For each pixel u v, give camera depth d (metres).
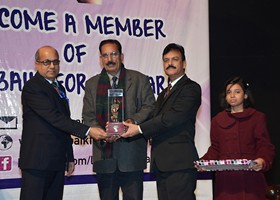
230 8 5.95
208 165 3.78
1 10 5.14
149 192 5.48
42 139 4.17
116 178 4.31
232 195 3.96
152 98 4.36
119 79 4.32
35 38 5.23
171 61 4.16
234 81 4.10
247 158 3.94
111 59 4.26
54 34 5.29
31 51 5.21
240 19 5.96
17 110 5.16
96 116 4.29
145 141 4.36
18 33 5.19
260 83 5.97
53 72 4.27
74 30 5.35
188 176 4.09
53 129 4.23
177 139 4.11
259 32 5.95
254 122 3.98
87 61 5.38
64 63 5.31
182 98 4.08
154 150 4.20
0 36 5.14
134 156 4.25
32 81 4.25
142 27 5.55
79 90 5.35
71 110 5.32
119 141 4.25
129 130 4.09
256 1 5.95
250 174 3.95
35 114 4.22
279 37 5.96
